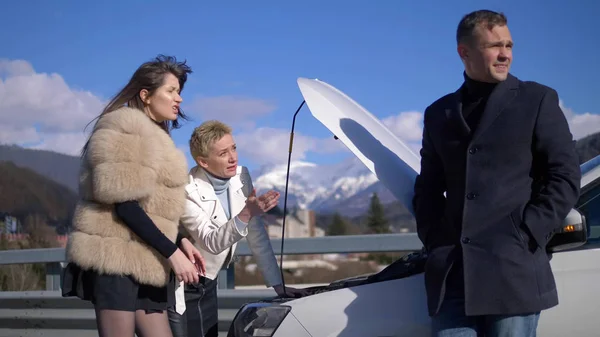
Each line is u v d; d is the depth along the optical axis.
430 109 3.32
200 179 4.15
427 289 3.14
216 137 4.07
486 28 3.08
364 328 3.28
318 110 3.84
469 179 3.08
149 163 3.33
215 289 4.23
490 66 3.08
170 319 4.04
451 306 3.10
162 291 3.44
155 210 3.40
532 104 3.04
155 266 3.34
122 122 3.35
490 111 3.08
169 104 3.68
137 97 3.68
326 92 4.04
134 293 3.33
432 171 3.36
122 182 3.24
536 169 3.09
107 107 3.64
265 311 3.44
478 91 3.17
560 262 3.30
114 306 3.28
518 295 2.94
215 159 4.08
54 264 6.44
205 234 3.90
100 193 3.25
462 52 3.18
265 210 3.77
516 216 3.00
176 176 3.45
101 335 3.33
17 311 6.21
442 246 3.16
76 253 3.30
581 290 3.26
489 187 3.04
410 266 3.45
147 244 3.35
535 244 3.00
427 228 3.31
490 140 3.06
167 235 3.40
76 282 3.40
